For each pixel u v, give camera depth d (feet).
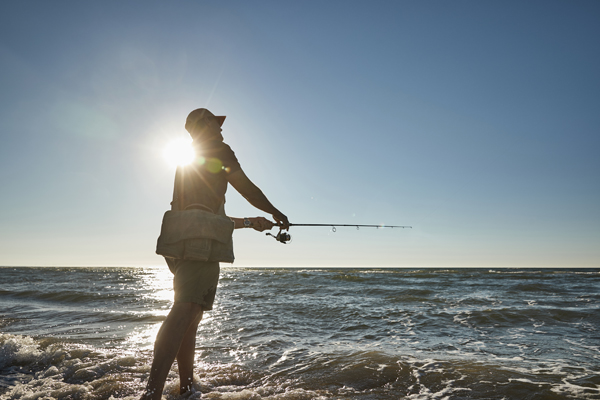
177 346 5.94
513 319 17.26
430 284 43.55
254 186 6.65
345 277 62.59
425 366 9.62
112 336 14.07
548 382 8.26
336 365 9.83
